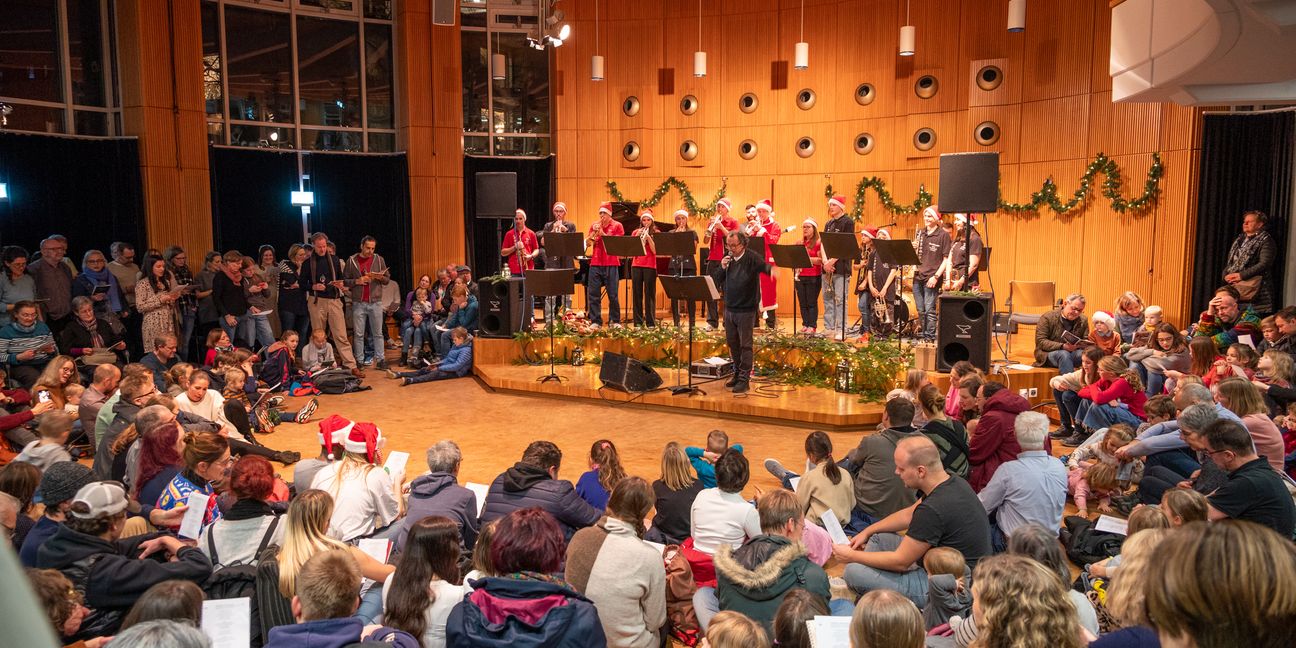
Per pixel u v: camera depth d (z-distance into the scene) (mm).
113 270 10859
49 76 12109
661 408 9578
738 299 9336
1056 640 2480
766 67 14484
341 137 14734
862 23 13805
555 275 9836
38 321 8852
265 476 4059
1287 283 10133
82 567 3625
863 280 11516
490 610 2951
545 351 11453
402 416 9469
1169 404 6258
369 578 4074
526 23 15258
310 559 3025
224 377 8742
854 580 4371
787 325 13242
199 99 12688
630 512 4121
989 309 8586
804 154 14359
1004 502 4840
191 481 4793
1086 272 11773
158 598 2932
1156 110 10883
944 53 13180
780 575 3693
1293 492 5090
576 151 15195
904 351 9469
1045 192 12102
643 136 14938
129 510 4715
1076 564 5281
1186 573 1295
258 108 14031
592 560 3766
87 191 12000
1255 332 8398
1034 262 12375
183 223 12625
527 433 8719
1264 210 10188
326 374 10625
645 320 12148
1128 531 3912
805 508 5395
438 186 14641
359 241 14469
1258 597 1245
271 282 11844
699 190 14961
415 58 14391
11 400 7758
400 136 14844
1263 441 5164
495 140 15422
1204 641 1294
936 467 4191
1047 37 12109
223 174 13289
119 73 12344
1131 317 9250
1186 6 6258
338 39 14609
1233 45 5906
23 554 3863
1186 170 10602
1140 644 1970
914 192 13586
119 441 5613
